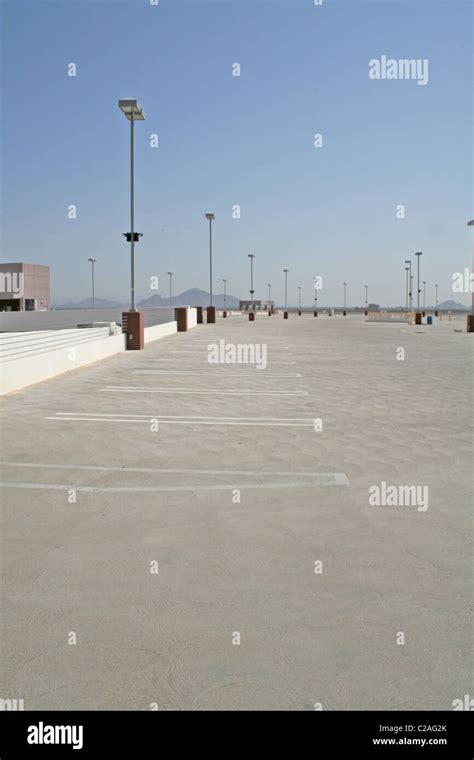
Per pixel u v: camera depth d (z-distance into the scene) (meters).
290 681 3.28
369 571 4.62
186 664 3.41
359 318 85.38
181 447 8.41
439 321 72.75
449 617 3.96
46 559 4.77
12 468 7.28
